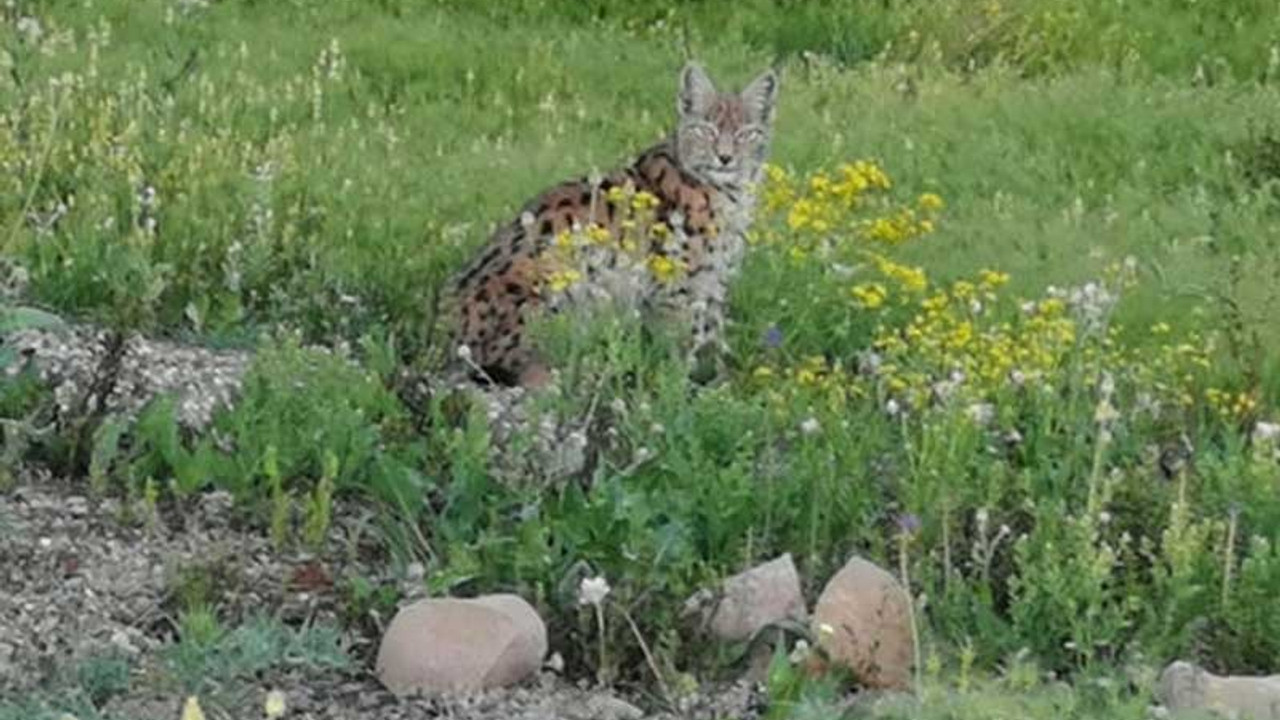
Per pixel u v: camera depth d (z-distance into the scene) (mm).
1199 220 14695
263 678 7973
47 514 9000
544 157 15344
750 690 8117
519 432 9477
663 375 10164
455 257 13031
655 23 19750
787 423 10086
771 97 12562
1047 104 17141
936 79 17938
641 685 8188
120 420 9578
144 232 12000
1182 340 12492
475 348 11742
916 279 11812
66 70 15883
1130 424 10484
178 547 8836
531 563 8547
